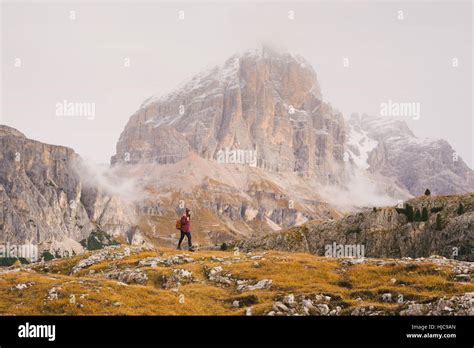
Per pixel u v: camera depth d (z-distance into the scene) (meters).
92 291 61.47
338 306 62.19
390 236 185.75
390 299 63.69
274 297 65.44
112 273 80.75
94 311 56.97
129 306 59.03
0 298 60.72
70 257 97.94
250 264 82.62
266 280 73.06
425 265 76.06
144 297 62.78
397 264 78.56
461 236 169.50
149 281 76.25
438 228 176.62
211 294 68.75
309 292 66.44
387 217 193.75
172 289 70.00
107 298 60.03
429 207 190.38
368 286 70.31
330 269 79.81
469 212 174.88
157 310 58.91
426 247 176.62
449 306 57.62
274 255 92.62
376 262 81.81
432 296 61.41
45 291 61.72
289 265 81.12
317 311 60.91
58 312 56.56
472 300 57.44
